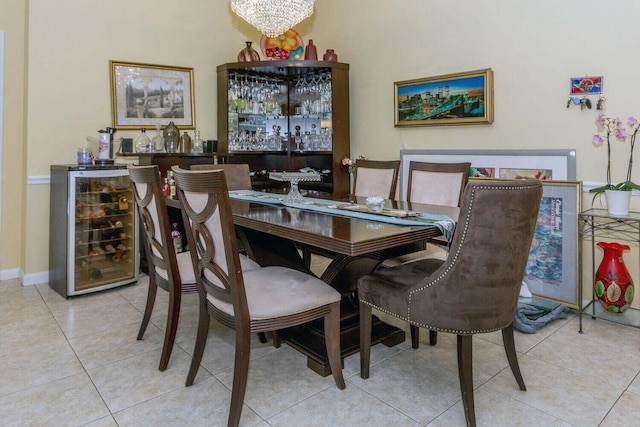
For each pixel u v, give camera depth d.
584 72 2.87
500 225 1.59
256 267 2.36
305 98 4.66
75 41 3.64
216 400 1.92
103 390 2.00
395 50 4.02
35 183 3.55
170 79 4.16
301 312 1.84
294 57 4.50
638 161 2.69
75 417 1.79
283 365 2.24
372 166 3.48
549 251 3.02
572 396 1.92
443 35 3.63
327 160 4.67
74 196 3.27
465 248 1.62
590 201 2.90
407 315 1.81
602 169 2.84
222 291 1.77
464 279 1.64
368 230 1.80
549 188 3.00
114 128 3.81
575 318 2.85
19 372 2.16
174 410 1.84
